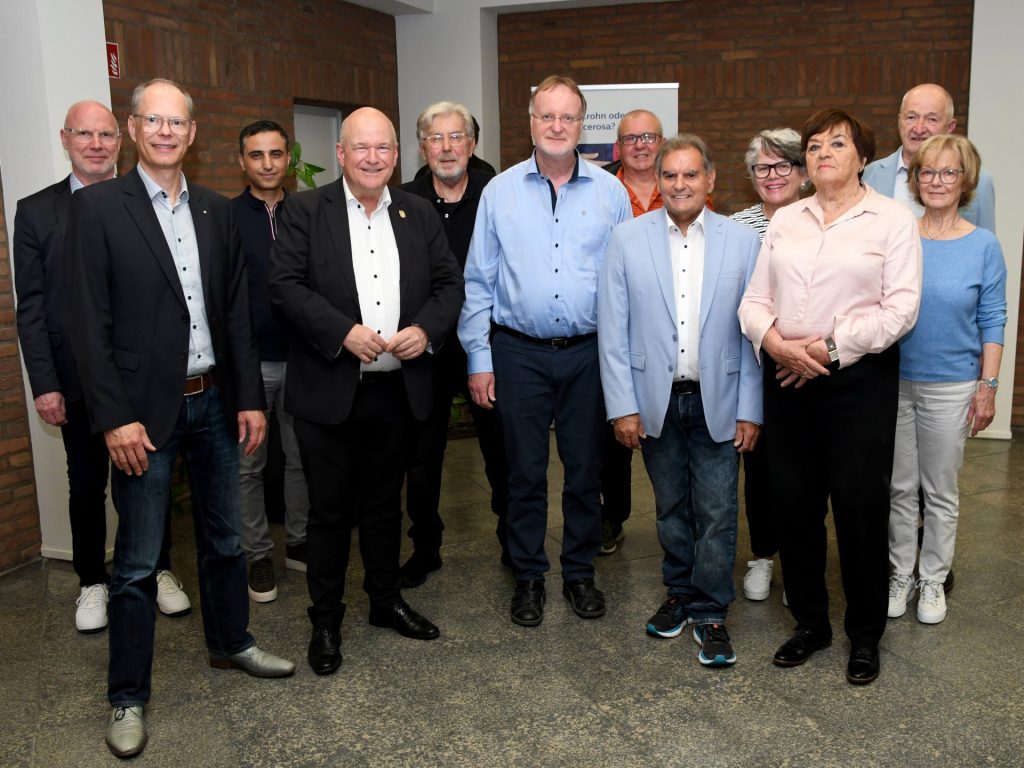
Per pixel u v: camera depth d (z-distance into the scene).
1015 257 5.53
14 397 3.89
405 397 2.98
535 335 3.15
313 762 2.44
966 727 2.54
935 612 3.18
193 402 2.59
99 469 3.29
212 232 2.61
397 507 3.12
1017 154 5.45
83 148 3.24
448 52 6.58
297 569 3.85
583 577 3.35
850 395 2.64
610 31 6.56
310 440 2.87
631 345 2.98
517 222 3.12
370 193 2.81
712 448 2.91
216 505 2.75
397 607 3.17
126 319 2.44
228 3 5.27
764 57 6.31
